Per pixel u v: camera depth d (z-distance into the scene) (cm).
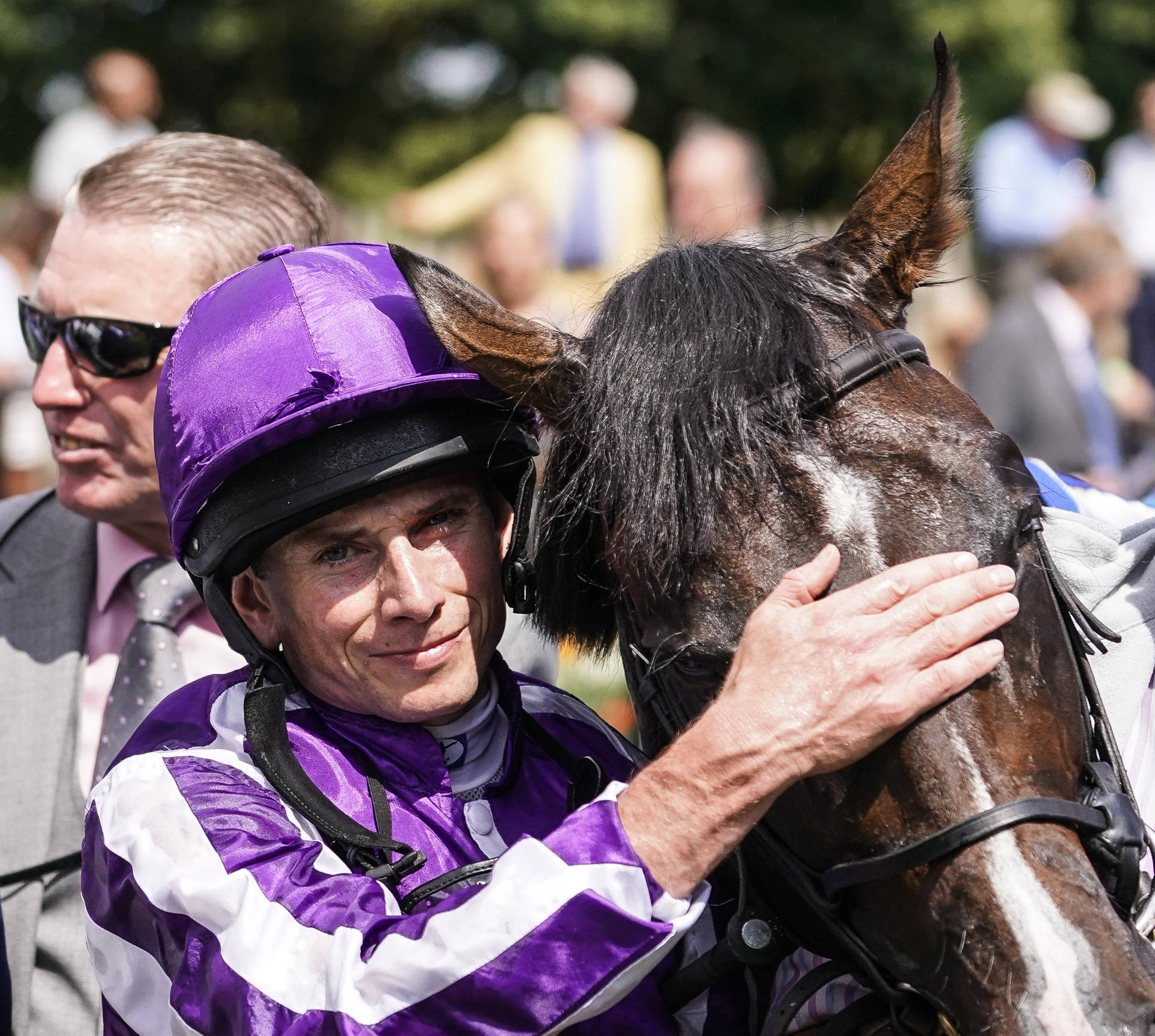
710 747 183
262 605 228
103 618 297
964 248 1013
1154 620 239
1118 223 1063
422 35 1541
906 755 182
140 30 1508
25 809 276
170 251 281
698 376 195
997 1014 171
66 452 286
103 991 215
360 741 220
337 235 363
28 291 841
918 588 183
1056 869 175
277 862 200
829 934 209
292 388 210
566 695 254
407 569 211
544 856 186
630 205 886
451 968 181
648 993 218
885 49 1491
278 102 1540
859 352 203
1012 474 196
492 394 218
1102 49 1606
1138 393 803
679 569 192
